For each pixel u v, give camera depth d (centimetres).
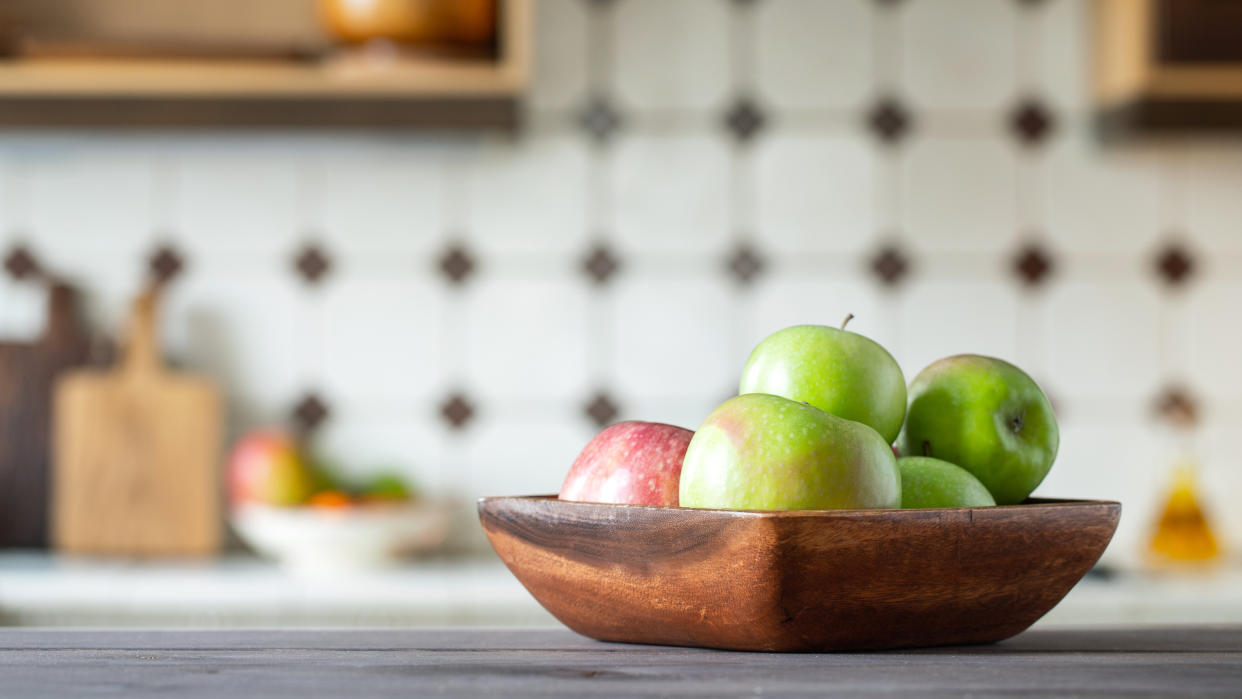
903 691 43
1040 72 193
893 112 192
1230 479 191
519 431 190
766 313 191
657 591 53
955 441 62
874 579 50
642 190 192
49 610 153
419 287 191
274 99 167
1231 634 61
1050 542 52
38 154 187
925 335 191
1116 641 58
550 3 192
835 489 52
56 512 184
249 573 165
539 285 191
